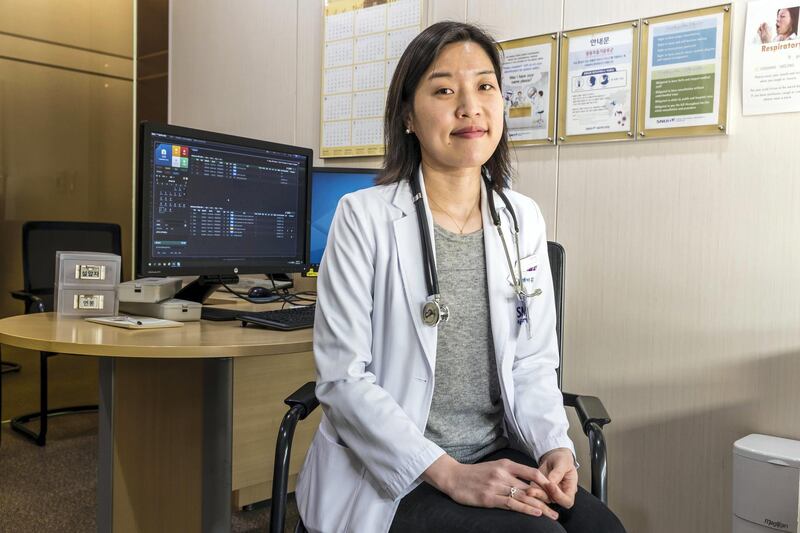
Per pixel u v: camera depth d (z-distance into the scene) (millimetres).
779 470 1656
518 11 2328
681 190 2023
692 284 2008
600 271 2178
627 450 2135
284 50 3135
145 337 1580
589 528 1114
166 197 1840
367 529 1155
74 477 2852
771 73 1866
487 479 1116
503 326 1308
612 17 2129
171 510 1888
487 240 1347
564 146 2244
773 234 1876
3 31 3471
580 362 2223
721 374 1964
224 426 1810
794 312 1849
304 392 1398
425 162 1374
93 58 3771
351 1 2842
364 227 1320
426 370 1255
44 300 3182
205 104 3516
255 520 2492
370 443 1188
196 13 3535
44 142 3629
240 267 2039
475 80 1303
